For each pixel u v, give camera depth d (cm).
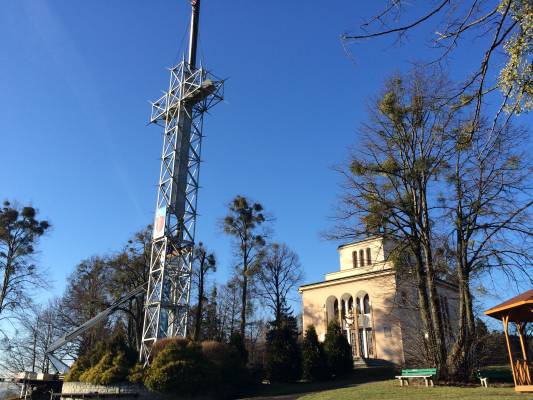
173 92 4306
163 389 2733
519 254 2241
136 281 4606
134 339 4734
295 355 3475
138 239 4656
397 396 1895
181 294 3578
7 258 4438
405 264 2645
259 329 6178
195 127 4119
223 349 3222
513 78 612
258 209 4706
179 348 2905
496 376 2370
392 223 2561
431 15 566
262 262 4581
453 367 2283
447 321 3612
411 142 2562
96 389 2955
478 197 2347
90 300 4731
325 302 4534
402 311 3831
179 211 3772
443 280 3631
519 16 582
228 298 6050
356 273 4609
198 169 4000
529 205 1980
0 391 5400
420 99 2506
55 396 3359
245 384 3225
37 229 4600
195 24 4497
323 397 2180
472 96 656
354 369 3612
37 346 5150
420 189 2528
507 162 2300
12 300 4350
